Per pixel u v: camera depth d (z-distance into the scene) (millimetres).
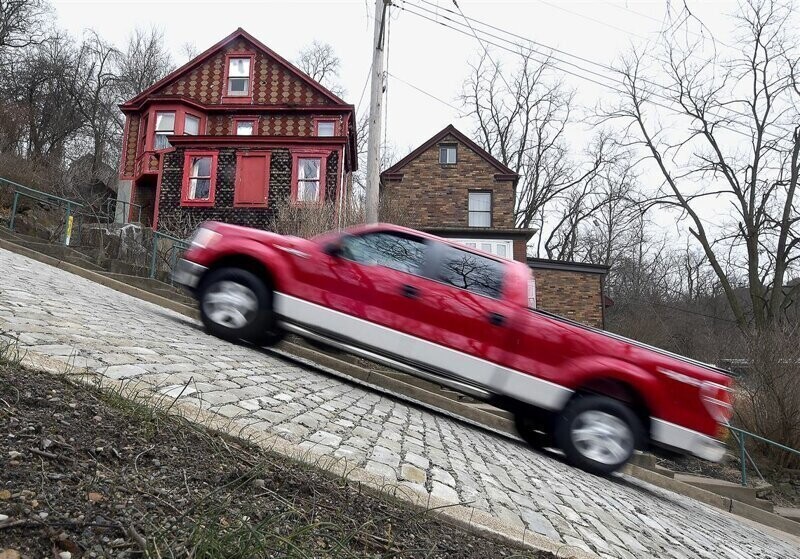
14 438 2037
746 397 11031
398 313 6027
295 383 5266
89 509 1778
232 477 2328
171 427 2637
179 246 13094
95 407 2547
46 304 5145
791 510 8883
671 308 34688
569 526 3270
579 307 21484
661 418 5406
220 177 20406
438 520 2646
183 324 7074
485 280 6066
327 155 20469
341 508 2404
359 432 3994
